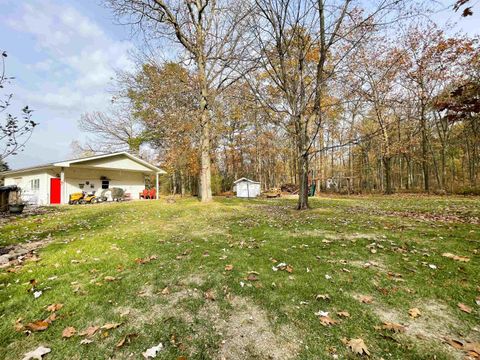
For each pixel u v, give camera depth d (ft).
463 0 8.95
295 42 29.30
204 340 6.61
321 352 6.04
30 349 6.36
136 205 44.19
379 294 8.75
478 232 16.22
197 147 57.98
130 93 69.36
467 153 74.79
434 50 51.21
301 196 32.04
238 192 73.92
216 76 44.93
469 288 8.87
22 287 9.76
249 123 92.89
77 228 22.21
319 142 85.46
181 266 11.91
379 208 31.63
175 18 38.91
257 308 8.09
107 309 8.17
